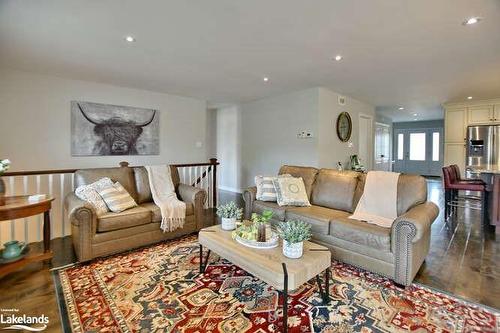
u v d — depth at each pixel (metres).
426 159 10.69
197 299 2.04
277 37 2.72
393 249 2.26
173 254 2.88
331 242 2.71
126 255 2.86
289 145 5.42
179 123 5.68
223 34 2.65
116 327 1.72
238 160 6.90
